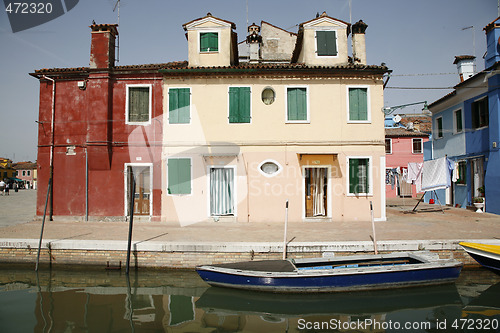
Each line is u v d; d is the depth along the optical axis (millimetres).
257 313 7207
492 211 15539
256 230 11828
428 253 8922
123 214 14289
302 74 14203
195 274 9258
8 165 76125
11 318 6773
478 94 16688
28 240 9969
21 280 8977
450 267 8211
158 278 9070
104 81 14195
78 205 14398
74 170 14484
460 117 18703
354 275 7934
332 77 14273
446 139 20344
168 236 10742
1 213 18062
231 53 15570
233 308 7434
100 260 9586
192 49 14703
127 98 14383
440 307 7449
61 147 14609
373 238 9336
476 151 16984
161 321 6777
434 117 22094
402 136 28562
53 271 9562
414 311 7285
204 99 14312
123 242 9594
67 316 6914
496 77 14945
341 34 14773
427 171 16766
